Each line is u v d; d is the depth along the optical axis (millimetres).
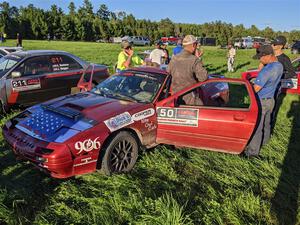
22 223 3625
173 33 87938
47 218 3742
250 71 11555
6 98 7270
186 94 5242
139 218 3762
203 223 3812
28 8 63781
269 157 5891
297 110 9445
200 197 4305
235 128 4957
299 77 10789
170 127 5199
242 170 5207
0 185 4309
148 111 5102
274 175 5203
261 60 5582
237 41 56969
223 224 3824
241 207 4191
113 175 4609
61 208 3916
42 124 4578
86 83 7379
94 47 37531
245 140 4988
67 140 4207
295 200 4629
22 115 5016
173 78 5508
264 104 5578
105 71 9195
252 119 4930
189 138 5176
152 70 5785
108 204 4016
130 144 4910
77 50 30516
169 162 5191
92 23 70500
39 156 4160
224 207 4090
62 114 4684
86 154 4332
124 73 5938
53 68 8102
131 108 4945
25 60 7633
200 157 5465
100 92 5637
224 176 4922
